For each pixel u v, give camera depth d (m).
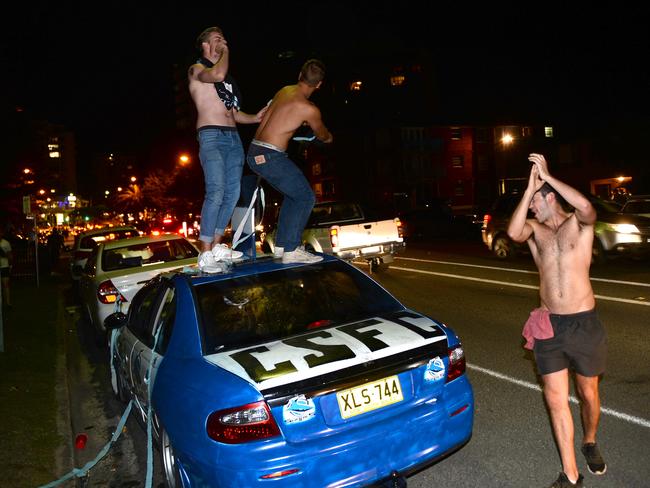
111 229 16.91
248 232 5.16
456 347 3.74
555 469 4.14
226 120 4.98
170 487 4.00
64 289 18.27
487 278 12.63
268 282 4.32
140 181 80.56
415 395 3.52
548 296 3.76
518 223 3.76
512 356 6.88
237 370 3.33
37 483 4.47
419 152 46.75
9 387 6.88
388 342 3.55
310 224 14.03
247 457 3.10
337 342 3.54
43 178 31.11
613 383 5.67
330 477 3.20
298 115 4.70
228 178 5.00
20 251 23.22
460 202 47.81
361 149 49.50
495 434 4.80
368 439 3.29
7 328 10.69
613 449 4.33
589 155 42.56
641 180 35.78
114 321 5.50
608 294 9.77
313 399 3.24
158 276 5.26
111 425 6.04
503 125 48.28
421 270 15.09
